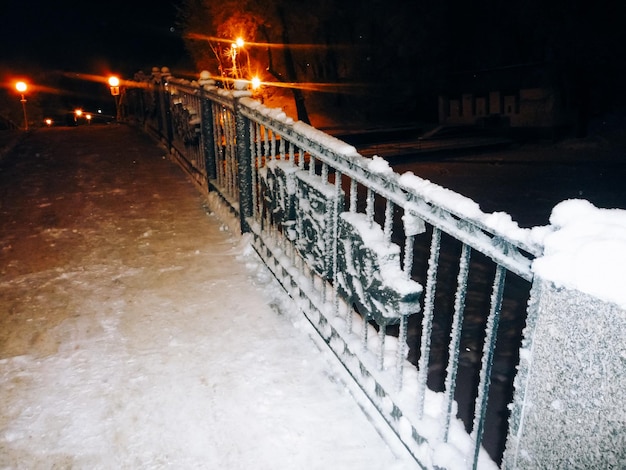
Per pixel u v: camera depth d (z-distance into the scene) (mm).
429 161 16594
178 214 5559
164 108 8812
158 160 8484
